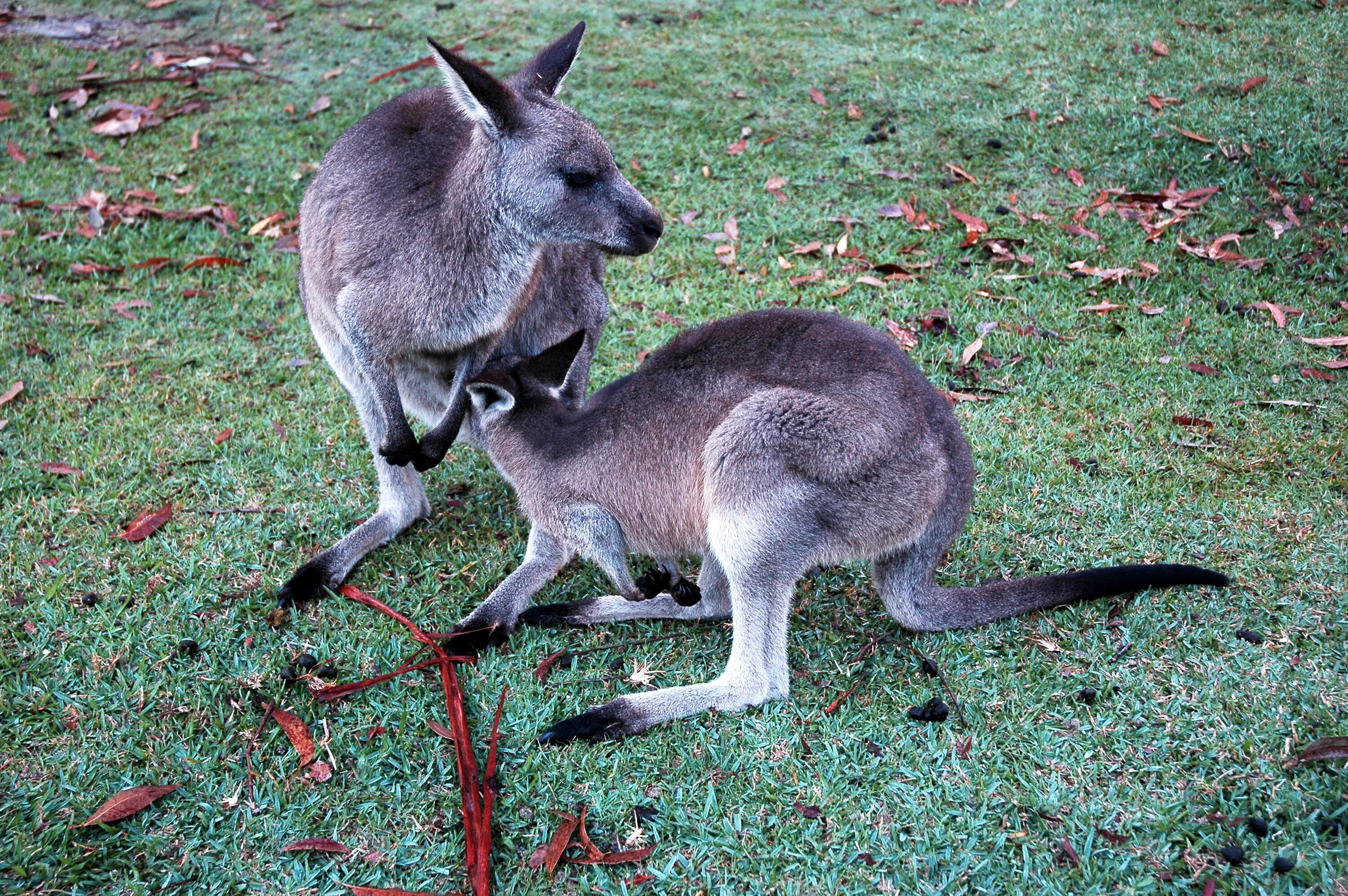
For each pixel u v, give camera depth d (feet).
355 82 23.11
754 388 10.37
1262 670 9.96
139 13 26.78
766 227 18.40
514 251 11.25
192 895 8.45
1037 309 16.19
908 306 16.34
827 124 20.90
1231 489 12.58
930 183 19.16
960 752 9.40
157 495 13.08
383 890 8.36
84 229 18.71
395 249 11.05
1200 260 16.85
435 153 11.48
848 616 11.26
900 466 10.10
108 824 8.91
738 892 8.36
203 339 16.42
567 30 24.77
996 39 23.39
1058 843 8.52
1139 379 14.70
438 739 9.76
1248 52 21.83
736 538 10.11
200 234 18.89
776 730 9.78
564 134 11.03
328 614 11.31
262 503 13.02
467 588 11.84
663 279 17.39
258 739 9.77
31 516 12.60
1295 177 18.12
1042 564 11.72
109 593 11.48
